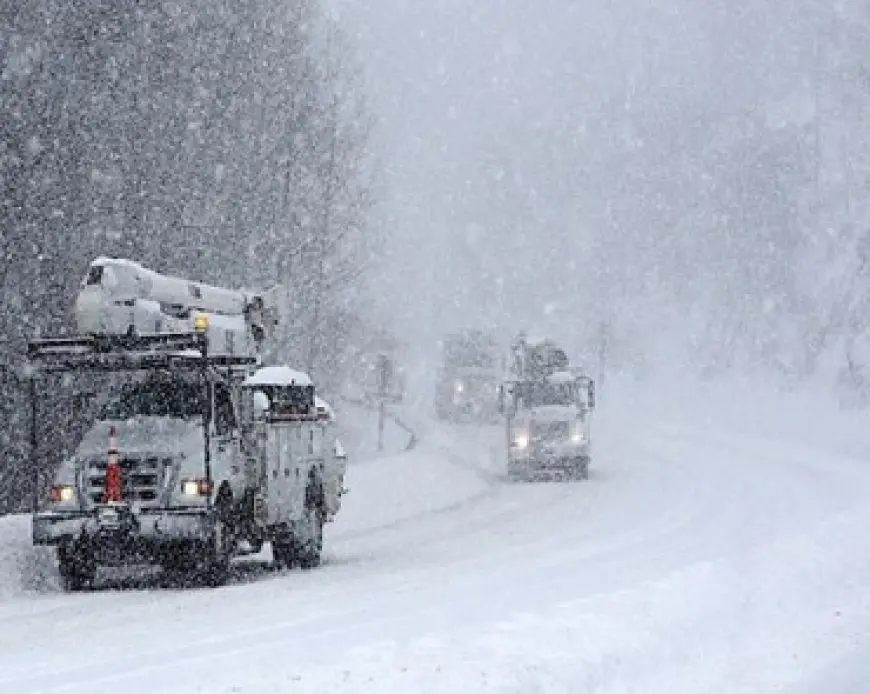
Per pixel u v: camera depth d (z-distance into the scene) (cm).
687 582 3027
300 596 3312
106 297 4000
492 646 2188
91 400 3891
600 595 2819
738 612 2823
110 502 3606
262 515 4012
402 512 6525
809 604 3042
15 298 5944
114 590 3688
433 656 2097
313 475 4566
